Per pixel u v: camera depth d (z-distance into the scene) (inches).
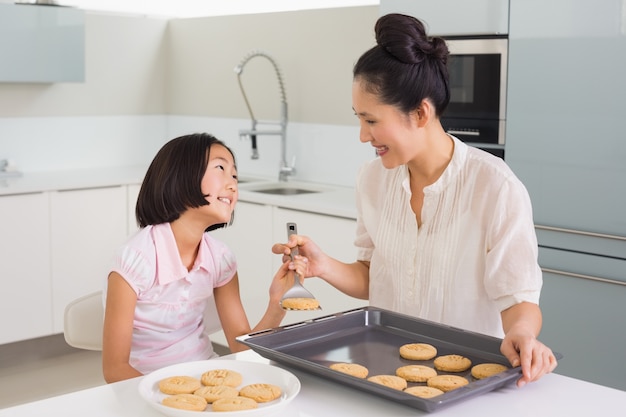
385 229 79.3
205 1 211.0
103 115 201.2
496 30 128.1
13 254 164.7
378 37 69.7
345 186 176.6
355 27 170.1
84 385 166.9
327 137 178.7
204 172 75.3
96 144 200.7
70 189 171.8
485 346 67.4
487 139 131.7
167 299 76.9
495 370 62.1
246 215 165.6
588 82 117.8
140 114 208.8
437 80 70.5
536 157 124.9
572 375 122.6
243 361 63.5
